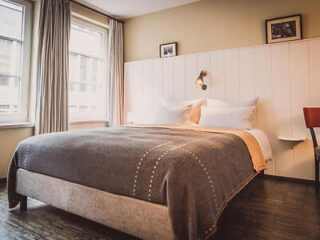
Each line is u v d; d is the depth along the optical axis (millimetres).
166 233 1102
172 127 2459
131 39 4027
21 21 2873
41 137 1802
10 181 1776
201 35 3346
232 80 2994
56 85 2900
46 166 1595
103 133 1908
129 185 1222
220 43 3193
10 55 2768
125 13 3803
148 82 3719
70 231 1457
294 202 1933
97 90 3826
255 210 1774
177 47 3555
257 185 2418
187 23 3465
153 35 3787
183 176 1095
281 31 2758
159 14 3723
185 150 1237
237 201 1962
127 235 1410
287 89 2660
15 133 2670
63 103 2994
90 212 1378
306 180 2557
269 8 2861
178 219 1045
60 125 2959
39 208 1821
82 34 3592
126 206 1229
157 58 3701
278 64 2707
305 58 2561
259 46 2816
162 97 3576
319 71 2490
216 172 1279
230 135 1915
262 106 2803
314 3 2611
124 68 3996
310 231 1448
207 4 3297
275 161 2730
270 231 1451
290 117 2645
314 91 2520
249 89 2883
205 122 2742
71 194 1464
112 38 3811
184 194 1069
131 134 1861
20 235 1404
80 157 1438
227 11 3145
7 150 2598
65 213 1730
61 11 2982
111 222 1291
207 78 3172
